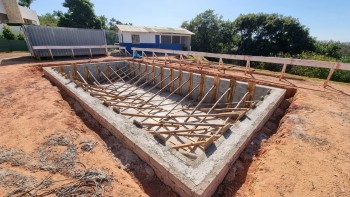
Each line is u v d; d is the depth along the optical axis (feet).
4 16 81.97
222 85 33.30
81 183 13.46
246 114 21.77
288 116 20.66
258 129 20.36
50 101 26.84
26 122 21.17
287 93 27.43
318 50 93.56
